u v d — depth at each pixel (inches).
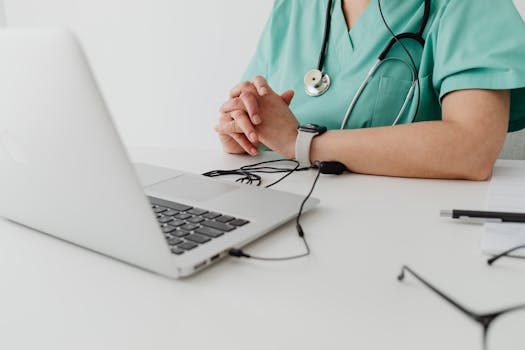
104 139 15.1
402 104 41.1
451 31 35.2
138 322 14.4
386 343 13.1
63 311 15.1
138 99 84.7
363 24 41.8
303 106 43.2
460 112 32.3
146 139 86.1
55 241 20.6
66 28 14.4
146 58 81.8
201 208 22.7
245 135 38.0
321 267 17.9
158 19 78.9
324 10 44.5
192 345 13.2
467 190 28.4
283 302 15.4
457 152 30.4
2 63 15.8
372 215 23.8
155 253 16.6
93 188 16.5
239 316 14.6
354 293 15.9
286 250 19.6
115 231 17.1
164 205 23.1
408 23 40.3
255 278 17.1
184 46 78.0
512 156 47.8
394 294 15.8
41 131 16.3
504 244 19.1
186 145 83.0
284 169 34.3
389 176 32.0
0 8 91.3
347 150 32.4
